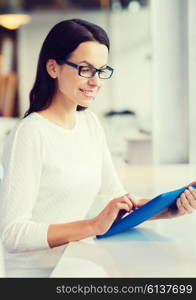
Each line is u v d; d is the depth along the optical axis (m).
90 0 9.41
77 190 1.61
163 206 1.52
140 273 1.18
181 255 1.34
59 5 9.77
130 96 10.70
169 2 5.81
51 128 1.59
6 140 1.55
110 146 9.57
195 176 4.32
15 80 11.25
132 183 3.99
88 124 1.79
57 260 1.48
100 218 1.46
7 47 11.13
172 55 5.84
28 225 1.46
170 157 5.89
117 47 10.64
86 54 1.50
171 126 5.88
